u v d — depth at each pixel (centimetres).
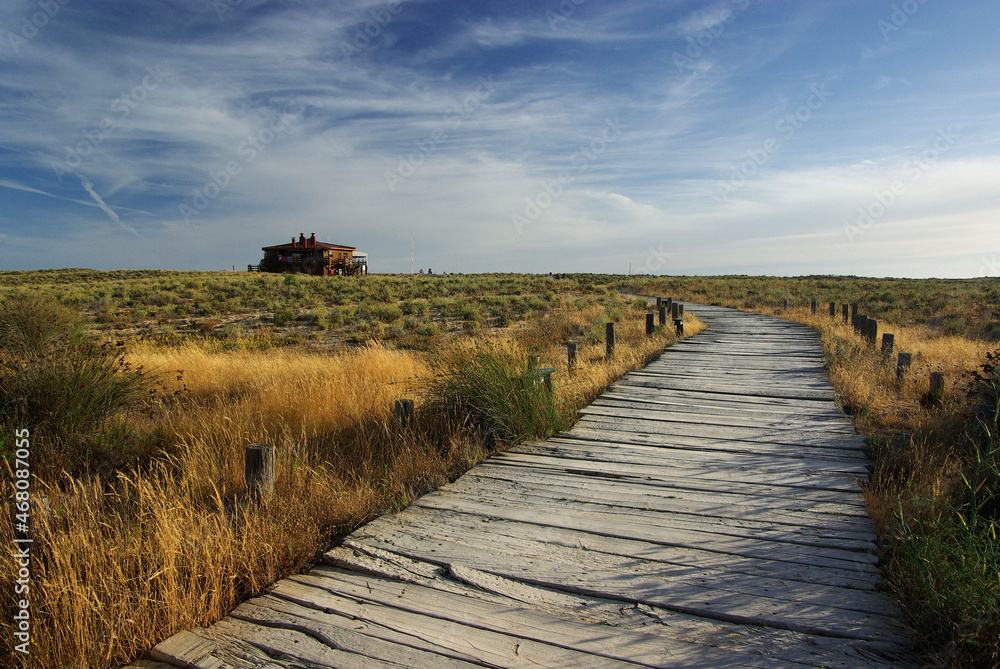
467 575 312
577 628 263
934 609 249
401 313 2405
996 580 242
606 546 350
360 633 260
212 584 293
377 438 616
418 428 616
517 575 312
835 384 884
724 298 3672
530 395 644
